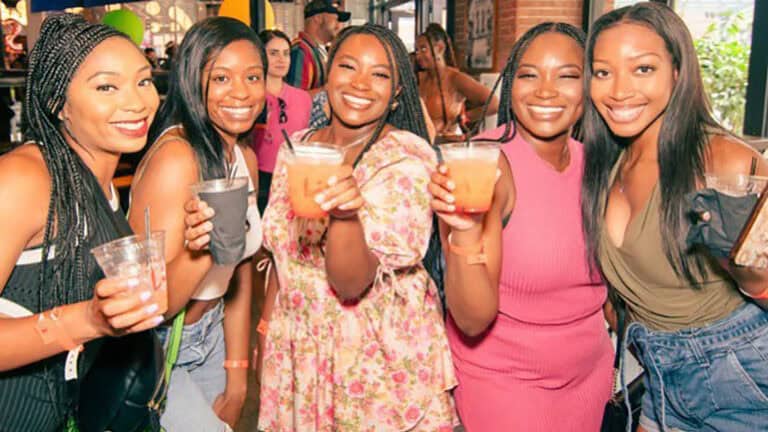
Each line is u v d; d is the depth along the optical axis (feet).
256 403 10.80
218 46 6.34
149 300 4.12
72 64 4.52
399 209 5.46
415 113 6.35
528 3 24.99
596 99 5.78
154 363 5.43
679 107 5.48
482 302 5.16
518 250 5.92
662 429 6.10
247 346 7.61
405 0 48.70
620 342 6.67
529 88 5.91
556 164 6.22
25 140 4.75
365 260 5.01
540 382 6.18
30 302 4.53
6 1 23.77
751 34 14.61
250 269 7.57
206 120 6.31
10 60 24.34
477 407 6.31
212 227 4.70
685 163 5.44
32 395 4.61
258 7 18.60
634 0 22.06
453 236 5.03
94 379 5.26
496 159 4.59
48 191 4.52
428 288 5.90
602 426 6.74
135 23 19.54
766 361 5.44
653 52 5.43
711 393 5.69
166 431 6.41
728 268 4.82
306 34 17.93
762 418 5.57
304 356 5.86
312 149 4.28
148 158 5.98
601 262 6.02
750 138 13.43
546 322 6.07
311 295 5.78
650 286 5.82
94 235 4.85
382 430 5.81
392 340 5.69
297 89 15.23
